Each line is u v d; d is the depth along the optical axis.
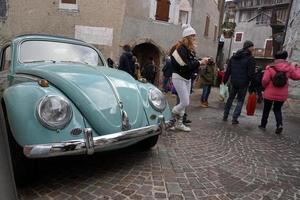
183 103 5.04
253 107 7.06
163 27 14.44
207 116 7.14
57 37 4.39
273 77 5.66
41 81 2.85
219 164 3.73
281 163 3.96
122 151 3.98
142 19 13.53
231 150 4.38
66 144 2.60
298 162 4.05
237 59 6.19
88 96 2.93
